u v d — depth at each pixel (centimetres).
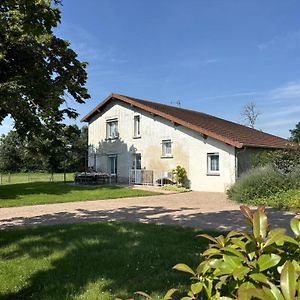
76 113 2067
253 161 1973
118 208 1355
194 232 806
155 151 2558
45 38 1673
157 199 1695
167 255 611
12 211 1293
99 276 518
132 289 465
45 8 518
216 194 1977
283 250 177
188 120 2442
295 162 1716
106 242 714
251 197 1440
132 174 2689
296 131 4556
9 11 538
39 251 662
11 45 1647
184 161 2372
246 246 179
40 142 2247
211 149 2228
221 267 176
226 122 3234
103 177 2688
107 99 2902
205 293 188
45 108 1881
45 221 1065
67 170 4806
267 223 188
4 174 4894
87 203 1534
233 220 1012
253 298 150
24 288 486
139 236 769
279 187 1443
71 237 770
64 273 538
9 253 658
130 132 2756
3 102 1633
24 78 1684
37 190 2067
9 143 5541
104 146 2984
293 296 140
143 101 2877
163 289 459
